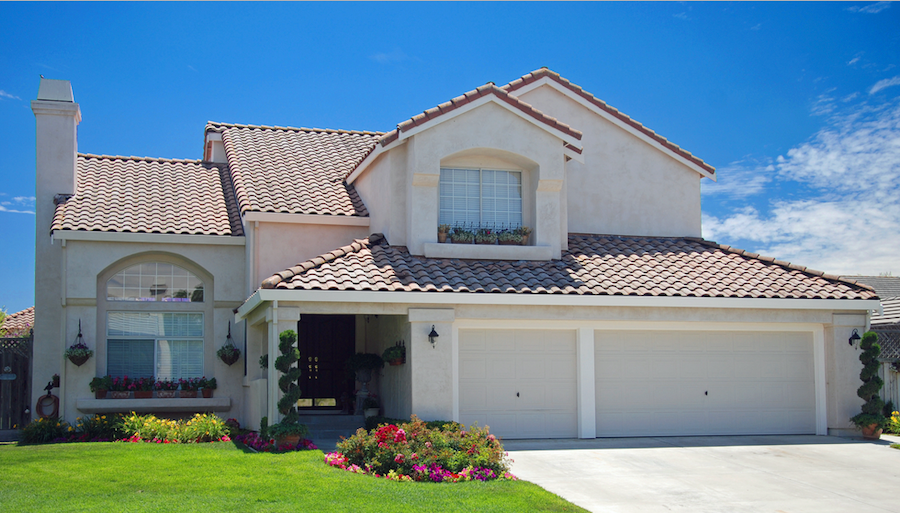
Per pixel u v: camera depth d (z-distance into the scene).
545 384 16.84
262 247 18.66
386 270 16.17
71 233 18.02
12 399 18.66
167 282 19.28
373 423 17.47
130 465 12.47
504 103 18.02
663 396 17.42
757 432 17.73
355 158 23.80
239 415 18.95
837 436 17.53
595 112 21.00
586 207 20.75
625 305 16.61
